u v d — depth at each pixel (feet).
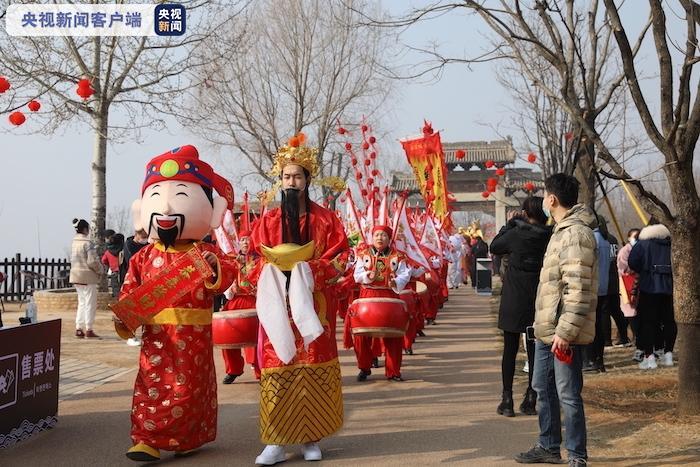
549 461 18.98
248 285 21.49
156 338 19.71
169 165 20.57
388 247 30.19
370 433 22.50
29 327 21.61
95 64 55.31
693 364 23.34
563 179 18.21
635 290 35.29
